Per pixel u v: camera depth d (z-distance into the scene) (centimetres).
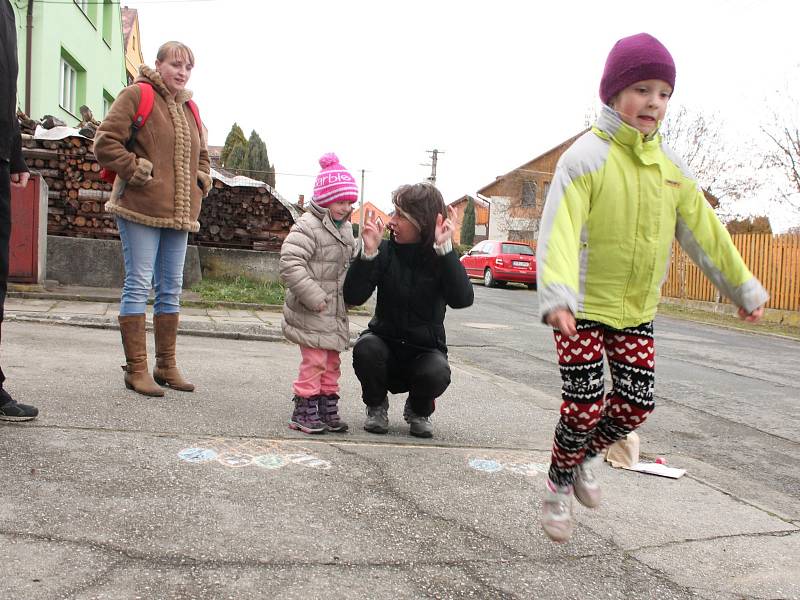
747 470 443
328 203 393
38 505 258
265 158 3888
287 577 226
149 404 410
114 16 2167
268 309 1005
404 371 412
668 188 255
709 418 588
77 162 1089
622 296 252
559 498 258
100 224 1099
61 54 1716
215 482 299
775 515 336
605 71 257
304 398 394
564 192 242
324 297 385
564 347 253
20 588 203
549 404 552
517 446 408
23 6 1480
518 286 2405
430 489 319
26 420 351
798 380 820
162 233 445
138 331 431
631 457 396
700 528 308
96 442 331
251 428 385
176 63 430
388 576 234
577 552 271
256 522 264
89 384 443
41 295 881
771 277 1650
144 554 231
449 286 386
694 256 264
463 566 248
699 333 1303
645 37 250
